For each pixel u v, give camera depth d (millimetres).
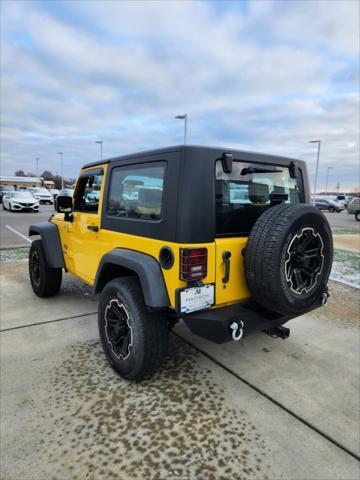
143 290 2361
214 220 2320
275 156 2859
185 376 2803
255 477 1844
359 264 7301
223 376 2816
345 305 4656
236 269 2457
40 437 2100
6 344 3338
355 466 1929
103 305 2828
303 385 2715
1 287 5277
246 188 2598
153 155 2490
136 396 2520
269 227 2244
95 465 1901
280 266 2219
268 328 2559
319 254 2537
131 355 2562
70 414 2312
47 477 1820
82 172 3648
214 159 2336
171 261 2264
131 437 2113
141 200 2617
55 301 4625
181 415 2320
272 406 2439
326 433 2180
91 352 3193
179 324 3857
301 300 2424
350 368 2994
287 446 2066
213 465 1914
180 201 2219
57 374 2805
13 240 10242
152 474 1852
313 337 3613
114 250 2824
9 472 1845
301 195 3168
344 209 35719
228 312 2369
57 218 4492
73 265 3990
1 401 2438
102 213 3146
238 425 2236
